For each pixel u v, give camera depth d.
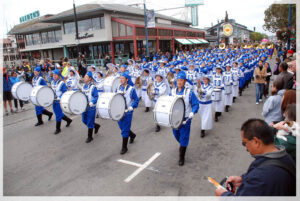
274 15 21.67
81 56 19.31
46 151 6.23
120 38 26.34
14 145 6.78
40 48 35.78
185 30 38.78
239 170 4.77
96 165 5.31
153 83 8.01
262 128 2.07
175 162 5.25
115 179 4.68
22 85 8.89
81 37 28.19
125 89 5.98
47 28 33.28
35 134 7.60
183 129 5.04
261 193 1.89
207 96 6.52
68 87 8.39
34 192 4.40
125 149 5.84
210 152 5.67
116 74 12.38
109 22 26.16
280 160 1.97
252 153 2.19
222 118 8.38
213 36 58.59
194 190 4.19
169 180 4.55
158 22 37.12
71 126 8.19
